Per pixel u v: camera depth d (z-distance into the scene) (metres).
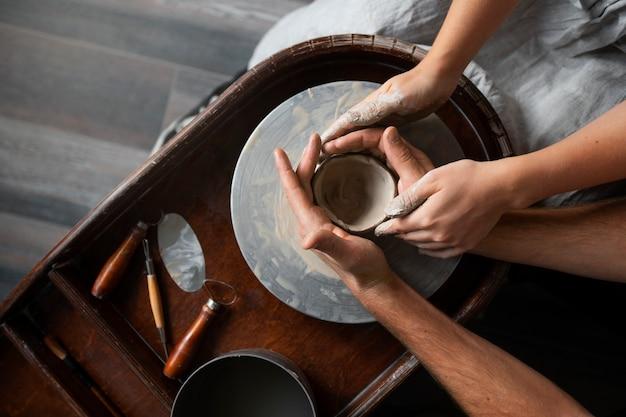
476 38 0.67
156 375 0.77
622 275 0.76
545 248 0.74
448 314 0.79
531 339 1.26
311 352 0.78
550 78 0.85
